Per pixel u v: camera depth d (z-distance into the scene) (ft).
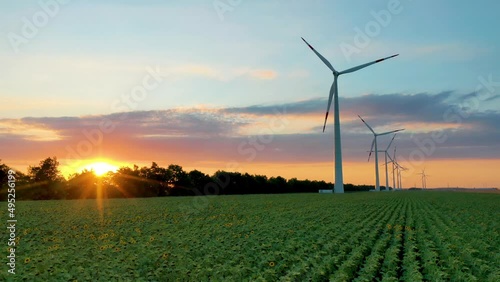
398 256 74.28
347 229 102.27
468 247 74.59
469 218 136.36
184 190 442.09
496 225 119.44
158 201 226.38
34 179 346.74
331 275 57.47
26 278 48.14
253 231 94.68
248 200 231.91
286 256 66.03
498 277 56.18
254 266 60.39
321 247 78.59
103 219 125.29
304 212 151.12
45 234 94.22
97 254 64.49
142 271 55.06
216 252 67.46
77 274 50.98
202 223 116.37
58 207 174.40
